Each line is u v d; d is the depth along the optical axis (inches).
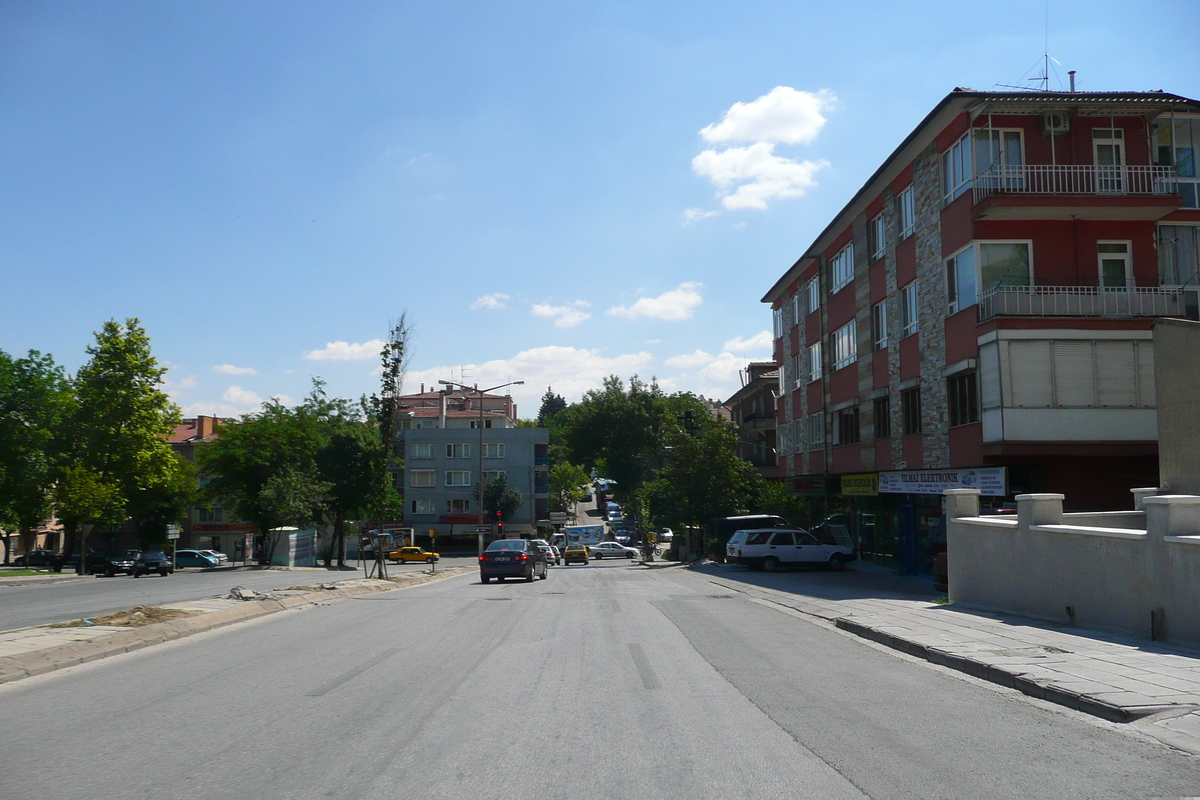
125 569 2064.5
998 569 591.2
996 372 882.1
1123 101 905.5
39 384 1921.8
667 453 2217.0
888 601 717.9
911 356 1119.6
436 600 782.5
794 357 1758.1
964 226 955.3
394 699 315.6
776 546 1368.1
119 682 364.5
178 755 242.7
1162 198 887.7
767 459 2273.6
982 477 925.2
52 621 633.6
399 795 203.2
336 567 2390.5
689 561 2041.1
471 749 243.9
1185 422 614.2
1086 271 922.7
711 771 220.2
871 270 1275.8
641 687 336.2
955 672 372.8
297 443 2439.7
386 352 2394.2
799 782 210.2
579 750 241.8
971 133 942.4
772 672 372.5
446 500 3238.2
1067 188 929.5
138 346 2112.5
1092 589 485.1
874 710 293.1
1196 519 421.7
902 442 1153.4
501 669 380.5
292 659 419.8
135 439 2080.5
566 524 4471.0
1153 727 262.8
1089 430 868.6
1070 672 340.8
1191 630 406.6
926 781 210.7
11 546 2839.6
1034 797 198.5
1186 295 941.8
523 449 3292.3
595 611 654.5
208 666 403.5
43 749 252.2
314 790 208.1
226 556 3102.9
